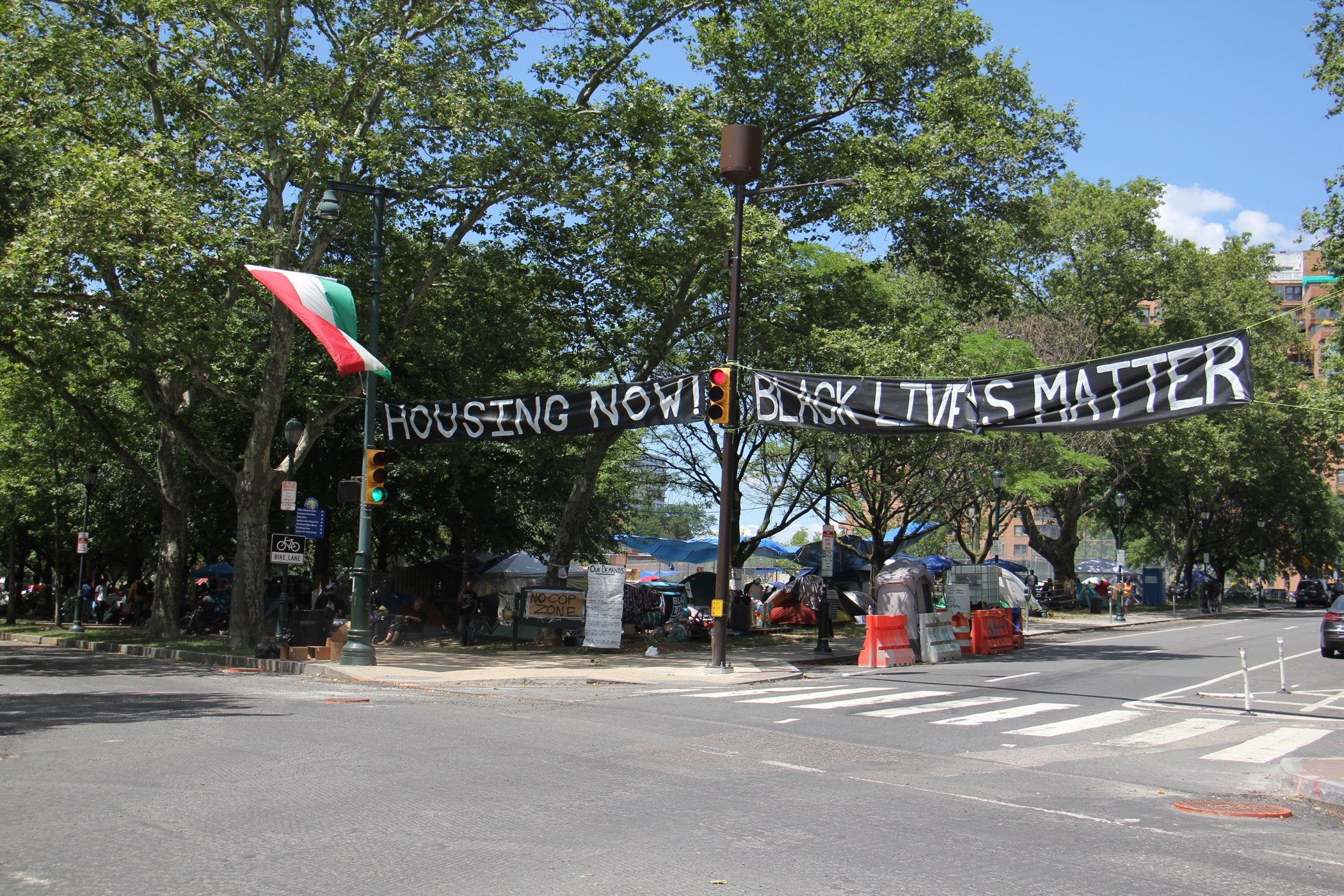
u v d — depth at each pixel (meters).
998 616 27.45
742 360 26.92
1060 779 9.55
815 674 20.45
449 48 22.34
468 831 6.67
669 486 38.38
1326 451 59.62
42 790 7.67
